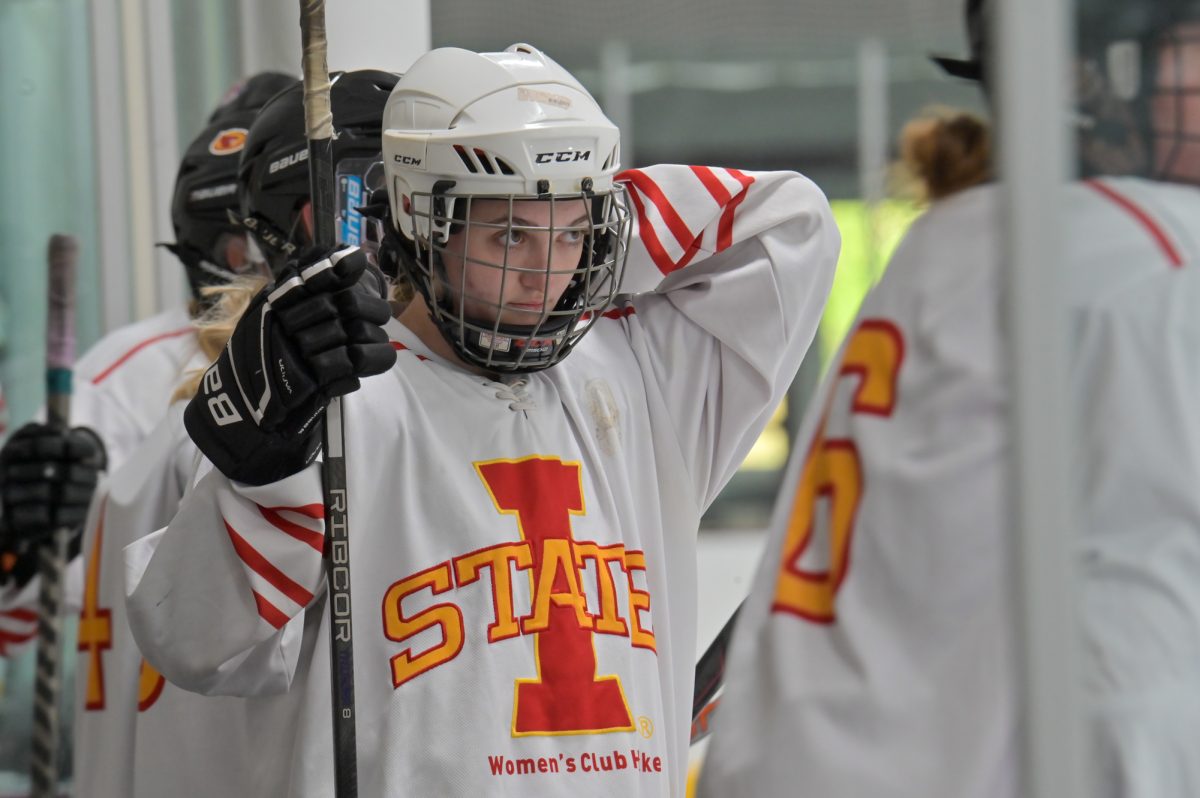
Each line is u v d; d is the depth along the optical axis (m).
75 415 8.85
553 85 5.53
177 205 8.63
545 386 5.95
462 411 5.68
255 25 11.60
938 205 4.01
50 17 11.62
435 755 5.27
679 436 6.33
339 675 5.09
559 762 5.35
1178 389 3.58
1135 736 3.55
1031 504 3.33
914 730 3.72
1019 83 3.29
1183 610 3.59
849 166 28.83
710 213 6.24
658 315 6.45
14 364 11.66
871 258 5.86
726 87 28.52
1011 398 3.34
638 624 5.79
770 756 3.86
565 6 25.89
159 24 11.72
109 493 7.18
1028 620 3.34
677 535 6.22
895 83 26.59
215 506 5.32
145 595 5.37
